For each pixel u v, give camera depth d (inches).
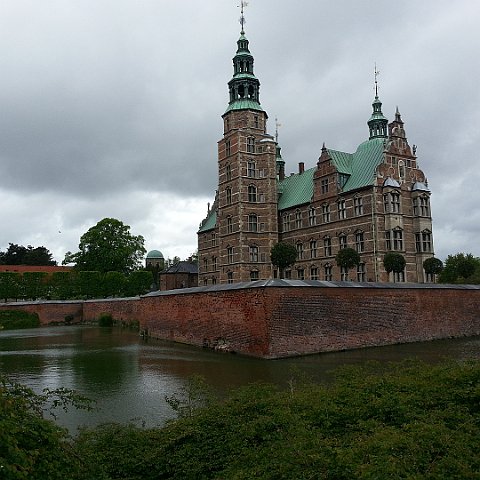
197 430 446.0
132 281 3385.8
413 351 1357.0
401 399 459.5
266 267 2620.6
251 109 2711.6
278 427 426.6
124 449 438.9
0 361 1373.0
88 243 3617.1
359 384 526.0
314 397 496.7
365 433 396.5
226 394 835.4
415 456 332.8
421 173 2297.0
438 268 2087.8
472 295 1820.9
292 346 1322.6
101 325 2871.6
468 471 312.8
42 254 5541.3
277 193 2760.8
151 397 854.5
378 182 2149.4
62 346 1759.4
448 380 506.3
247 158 2667.3
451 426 406.3
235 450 411.2
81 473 337.7
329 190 2379.4
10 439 272.5
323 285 1422.2
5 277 3307.1
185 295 1748.3
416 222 2204.7
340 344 1417.3
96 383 1005.8
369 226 2149.4
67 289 3356.3
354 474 318.0
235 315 1435.8
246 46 2822.3
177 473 402.0
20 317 2979.8
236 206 2632.9
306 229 2524.6
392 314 1562.5
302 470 336.2
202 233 3385.8
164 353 1481.3
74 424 682.2
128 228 3720.5
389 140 2224.4
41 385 994.1
